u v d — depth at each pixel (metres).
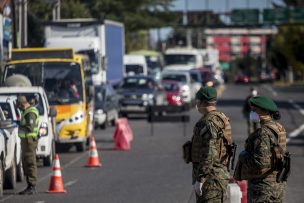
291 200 26.20
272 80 198.38
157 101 69.38
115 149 44.56
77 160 39.38
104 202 25.80
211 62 134.50
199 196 16.27
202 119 16.34
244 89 148.38
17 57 45.88
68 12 84.06
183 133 55.66
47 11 73.69
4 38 58.66
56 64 44.78
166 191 28.28
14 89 36.84
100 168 35.81
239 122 66.06
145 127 61.34
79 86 43.94
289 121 68.69
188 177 32.34
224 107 86.50
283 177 15.34
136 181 31.17
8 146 28.17
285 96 118.56
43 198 26.81
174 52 111.31
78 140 42.78
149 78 70.81
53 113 36.81
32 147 27.83
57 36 65.62
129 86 69.88
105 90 59.88
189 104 79.94
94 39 63.72
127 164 37.31
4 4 55.72
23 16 64.00
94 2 103.38
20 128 28.00
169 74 84.12
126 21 116.75
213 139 16.08
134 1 117.94
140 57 91.06
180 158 39.81
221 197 16.19
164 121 54.97
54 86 44.03
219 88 125.25
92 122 47.88
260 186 15.36
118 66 75.19
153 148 45.12
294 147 45.69
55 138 41.91
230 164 16.70
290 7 152.00
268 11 152.12
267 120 15.56
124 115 69.38
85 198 26.73
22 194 27.78
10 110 32.75
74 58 45.00
